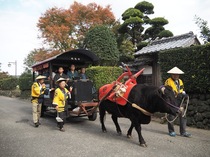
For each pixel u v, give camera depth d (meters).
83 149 5.69
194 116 8.39
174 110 5.57
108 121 9.58
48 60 10.09
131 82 6.71
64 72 11.31
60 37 19.80
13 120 10.04
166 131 7.62
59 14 20.78
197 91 8.43
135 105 5.89
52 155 5.27
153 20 20.94
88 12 20.62
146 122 6.15
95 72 12.70
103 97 7.05
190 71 8.45
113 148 5.75
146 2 21.66
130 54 18.91
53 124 9.09
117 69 13.41
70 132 7.57
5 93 31.25
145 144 5.89
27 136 7.05
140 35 21.53
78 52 10.24
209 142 6.29
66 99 7.98
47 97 10.27
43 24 20.72
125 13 20.86
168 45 13.64
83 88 9.12
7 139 6.70
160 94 5.68
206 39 12.10
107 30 17.00
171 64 9.14
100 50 16.30
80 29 20.86
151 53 13.61
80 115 8.91
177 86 6.88
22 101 20.48
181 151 5.50
